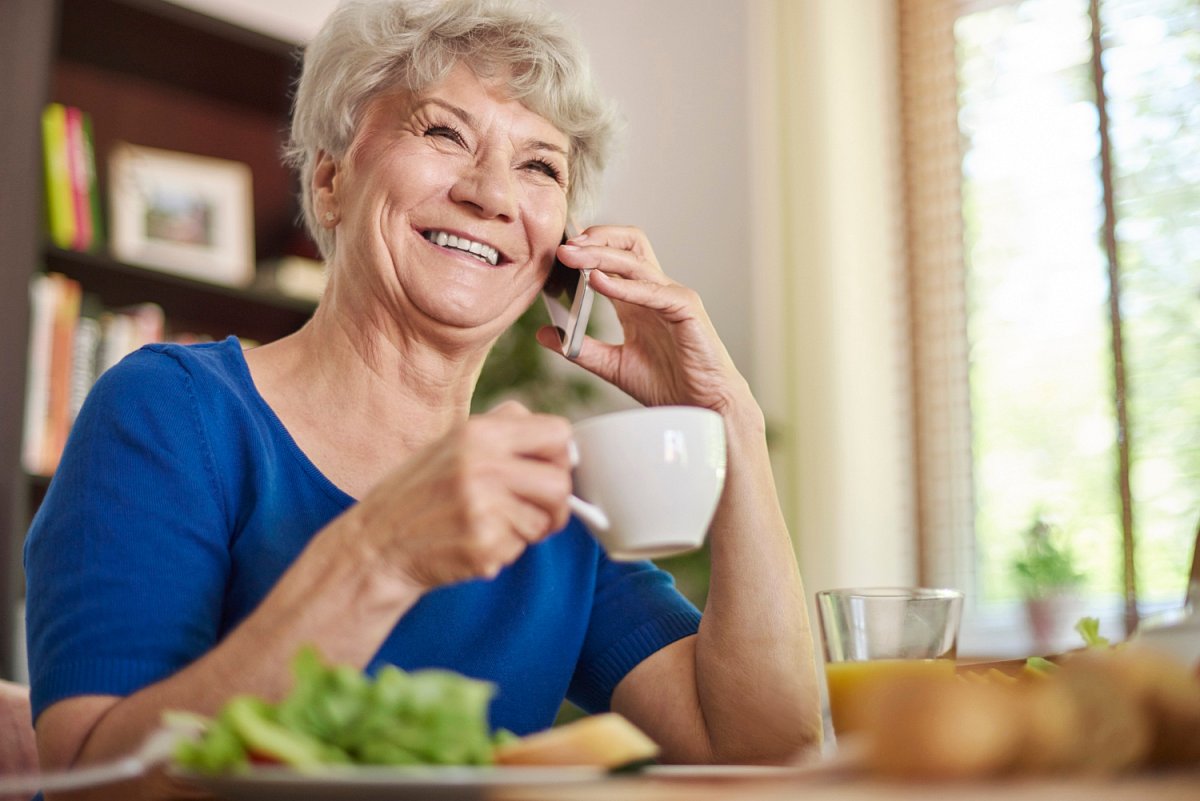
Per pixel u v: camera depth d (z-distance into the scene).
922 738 0.44
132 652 0.82
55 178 2.47
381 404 1.17
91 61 2.79
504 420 0.66
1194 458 2.63
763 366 3.05
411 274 1.14
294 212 3.00
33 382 2.31
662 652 1.20
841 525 2.87
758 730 1.06
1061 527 2.79
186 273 2.61
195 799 0.53
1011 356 2.95
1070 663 0.51
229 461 1.04
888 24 3.21
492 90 1.19
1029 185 2.97
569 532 1.24
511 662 1.13
